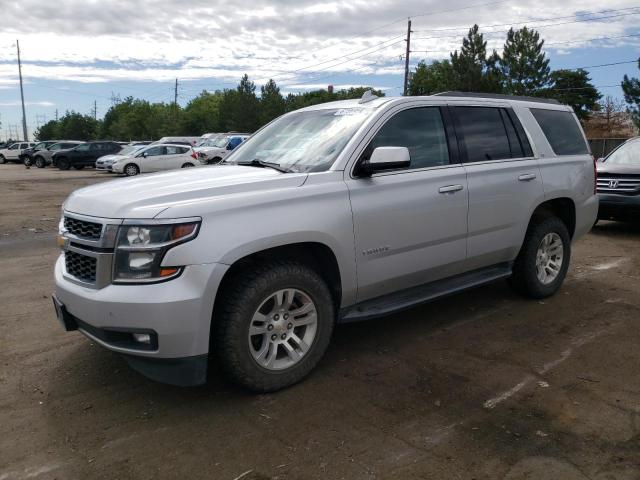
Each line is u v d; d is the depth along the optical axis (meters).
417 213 4.18
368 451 2.97
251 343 3.46
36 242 9.08
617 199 8.89
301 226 3.53
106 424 3.28
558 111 5.80
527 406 3.43
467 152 4.69
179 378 3.26
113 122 107.25
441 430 3.16
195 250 3.15
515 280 5.46
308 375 3.88
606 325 4.83
